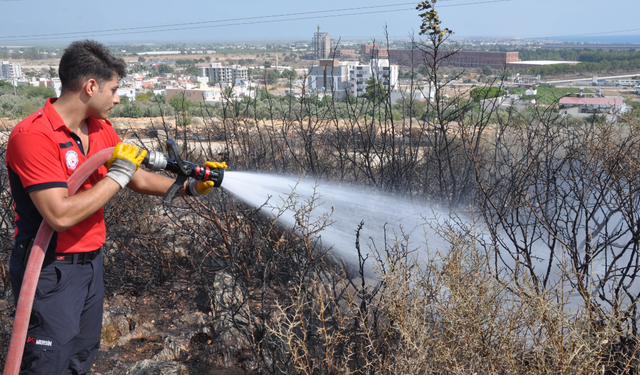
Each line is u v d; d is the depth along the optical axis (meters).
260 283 3.43
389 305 2.15
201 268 3.49
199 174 2.20
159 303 3.40
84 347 2.16
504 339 1.96
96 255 2.09
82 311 2.09
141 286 3.57
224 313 3.02
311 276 3.19
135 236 3.70
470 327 1.97
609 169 3.01
